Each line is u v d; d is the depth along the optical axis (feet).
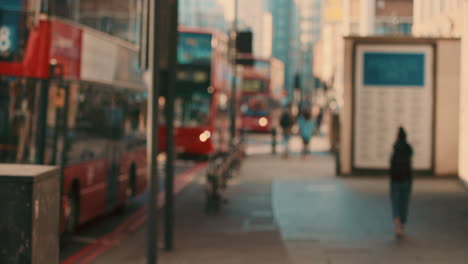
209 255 33.01
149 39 29.14
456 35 67.41
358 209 47.93
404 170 36.99
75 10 34.22
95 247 35.81
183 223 43.27
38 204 9.68
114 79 41.63
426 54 66.59
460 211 46.06
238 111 116.47
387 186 60.95
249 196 55.67
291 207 49.32
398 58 66.85
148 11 29.17
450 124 66.74
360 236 37.78
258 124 171.01
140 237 38.70
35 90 31.04
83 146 35.91
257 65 169.27
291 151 111.34
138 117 48.32
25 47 31.04
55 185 10.49
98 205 38.88
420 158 66.90
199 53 87.20
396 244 35.35
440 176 66.85
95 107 37.93
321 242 36.14
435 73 66.54
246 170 77.92
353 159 68.44
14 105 30.94
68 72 33.40
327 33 199.21
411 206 48.29
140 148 49.24
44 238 9.96
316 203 51.16
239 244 35.83
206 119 87.66
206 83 87.20
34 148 30.96
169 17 31.73
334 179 67.21
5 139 30.89
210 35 87.25
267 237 37.81
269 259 31.91
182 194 58.39
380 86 67.26
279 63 181.27
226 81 99.71
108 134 40.65
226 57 98.73
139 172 48.96
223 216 45.83
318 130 171.53
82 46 35.37
